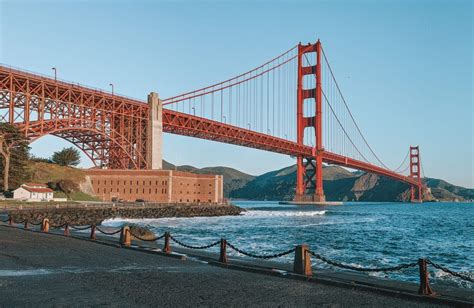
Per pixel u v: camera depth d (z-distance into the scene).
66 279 15.48
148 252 23.41
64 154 133.62
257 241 43.56
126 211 80.69
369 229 64.69
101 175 118.19
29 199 87.12
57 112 103.44
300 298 13.45
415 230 64.44
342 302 13.03
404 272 25.22
